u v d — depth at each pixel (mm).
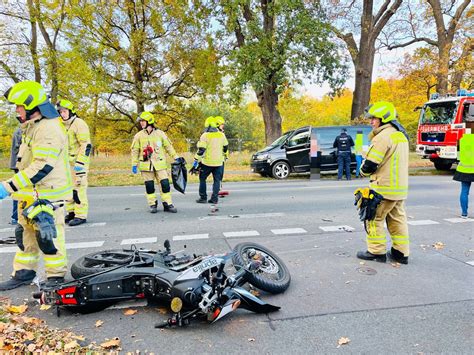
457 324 3574
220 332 3467
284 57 17484
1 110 19453
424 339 3324
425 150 16750
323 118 40656
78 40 20656
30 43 22078
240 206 9227
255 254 4430
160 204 9602
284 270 4555
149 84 23375
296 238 6398
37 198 4113
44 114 3934
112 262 4172
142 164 8477
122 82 23219
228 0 18203
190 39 22359
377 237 5207
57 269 4262
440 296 4172
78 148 7414
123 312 3863
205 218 7957
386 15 23219
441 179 14305
